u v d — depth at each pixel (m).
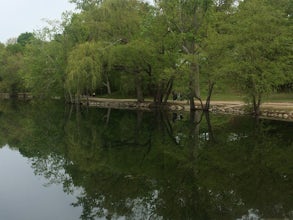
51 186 19.11
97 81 53.19
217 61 38.25
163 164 22.09
